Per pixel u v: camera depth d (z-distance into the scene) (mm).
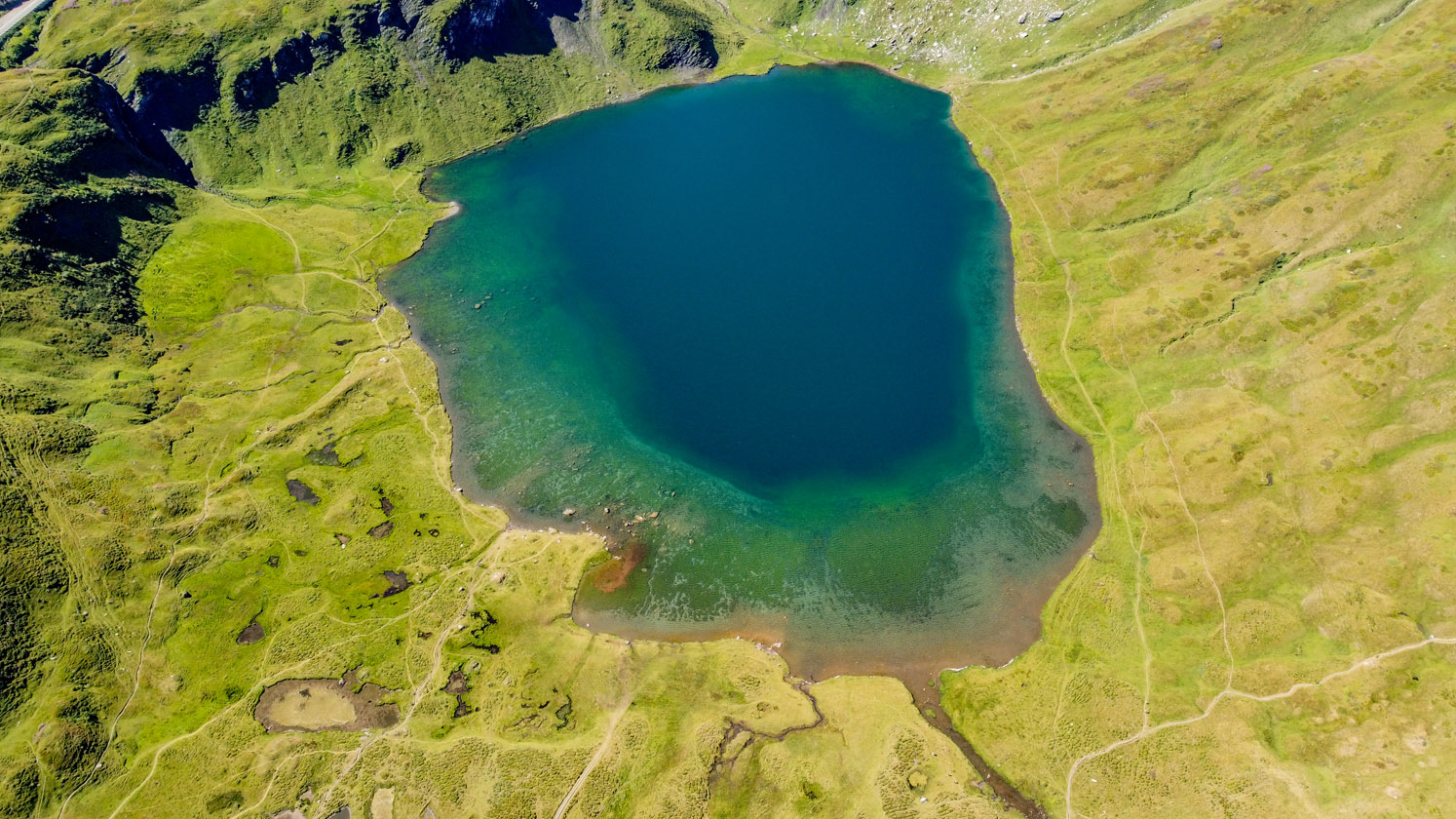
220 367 111125
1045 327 111125
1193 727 72250
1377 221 101188
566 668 81062
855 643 82812
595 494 97562
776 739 74625
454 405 109000
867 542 91062
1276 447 88312
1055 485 94250
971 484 95562
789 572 88938
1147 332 103625
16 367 99375
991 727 74875
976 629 82875
